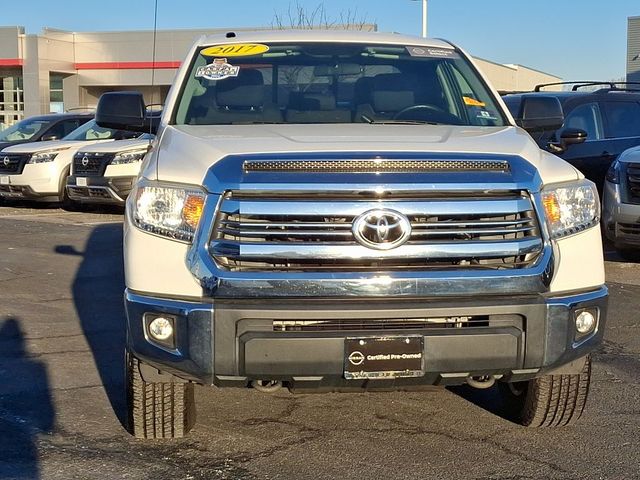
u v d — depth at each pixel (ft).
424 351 11.71
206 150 12.61
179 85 16.76
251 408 16.03
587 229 12.71
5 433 14.70
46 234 40.24
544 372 12.29
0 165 51.13
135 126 17.16
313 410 15.96
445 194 11.91
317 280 11.58
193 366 11.71
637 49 161.27
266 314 11.48
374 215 11.68
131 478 12.81
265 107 16.34
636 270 30.68
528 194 12.19
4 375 18.15
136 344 12.11
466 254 11.85
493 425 15.15
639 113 37.55
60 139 54.03
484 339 11.79
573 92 37.60
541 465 13.39
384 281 11.65
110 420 15.34
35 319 23.27
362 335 11.60
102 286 27.94
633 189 29.14
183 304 11.69
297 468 13.24
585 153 35.58
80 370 18.56
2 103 139.03
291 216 11.67
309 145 12.53
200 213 11.84
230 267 11.69
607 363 19.07
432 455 13.79
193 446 14.08
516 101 36.73
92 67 135.85
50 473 12.96
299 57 17.42
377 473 13.07
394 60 17.74
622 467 13.32
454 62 17.97
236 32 18.89
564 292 12.35
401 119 16.26
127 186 45.52
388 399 16.62
